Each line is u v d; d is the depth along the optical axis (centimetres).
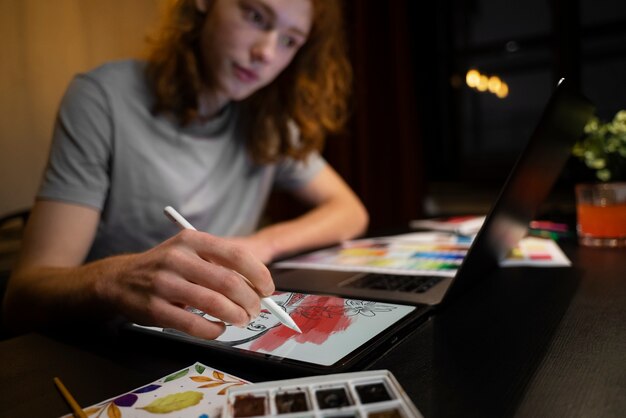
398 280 65
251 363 39
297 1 94
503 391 34
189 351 43
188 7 102
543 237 99
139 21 194
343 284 64
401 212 242
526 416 30
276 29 95
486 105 283
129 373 40
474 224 106
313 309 51
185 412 32
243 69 98
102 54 188
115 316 50
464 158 274
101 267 54
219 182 116
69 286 54
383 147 244
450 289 53
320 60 123
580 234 91
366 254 87
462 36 270
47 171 90
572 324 47
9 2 167
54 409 34
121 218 102
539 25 253
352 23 242
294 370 37
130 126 100
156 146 103
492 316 50
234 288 43
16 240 169
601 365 37
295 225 105
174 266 45
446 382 35
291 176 133
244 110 120
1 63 167
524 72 273
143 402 33
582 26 231
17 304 64
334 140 246
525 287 61
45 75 176
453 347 42
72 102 97
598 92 238
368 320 47
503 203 54
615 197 86
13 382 38
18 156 172
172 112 104
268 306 44
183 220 50
